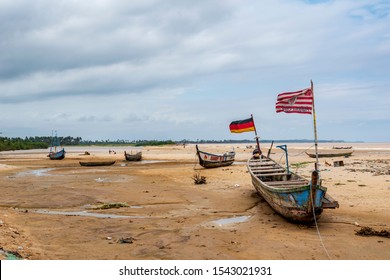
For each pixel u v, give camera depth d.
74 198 17.28
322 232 10.81
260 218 13.00
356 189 17.30
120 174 28.75
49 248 9.45
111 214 13.98
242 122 21.42
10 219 12.42
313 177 10.83
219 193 18.19
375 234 10.35
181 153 64.25
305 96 12.40
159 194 18.20
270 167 18.25
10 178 26.95
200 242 9.98
